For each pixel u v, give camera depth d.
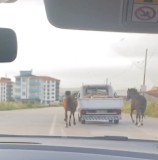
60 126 21.92
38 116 28.00
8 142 4.64
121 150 3.70
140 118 24.64
